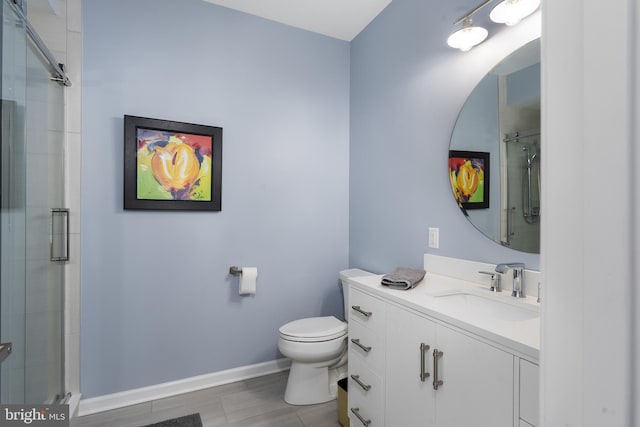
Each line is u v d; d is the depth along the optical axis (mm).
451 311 1232
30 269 1493
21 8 1354
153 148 2127
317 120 2695
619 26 258
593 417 280
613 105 263
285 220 2578
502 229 1550
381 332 1565
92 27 2004
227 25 2369
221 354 2357
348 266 2791
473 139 1688
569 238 304
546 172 329
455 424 1154
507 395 977
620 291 260
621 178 258
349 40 2779
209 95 2311
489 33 1613
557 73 316
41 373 1630
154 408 2037
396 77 2246
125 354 2082
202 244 2299
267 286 2514
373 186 2484
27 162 1447
